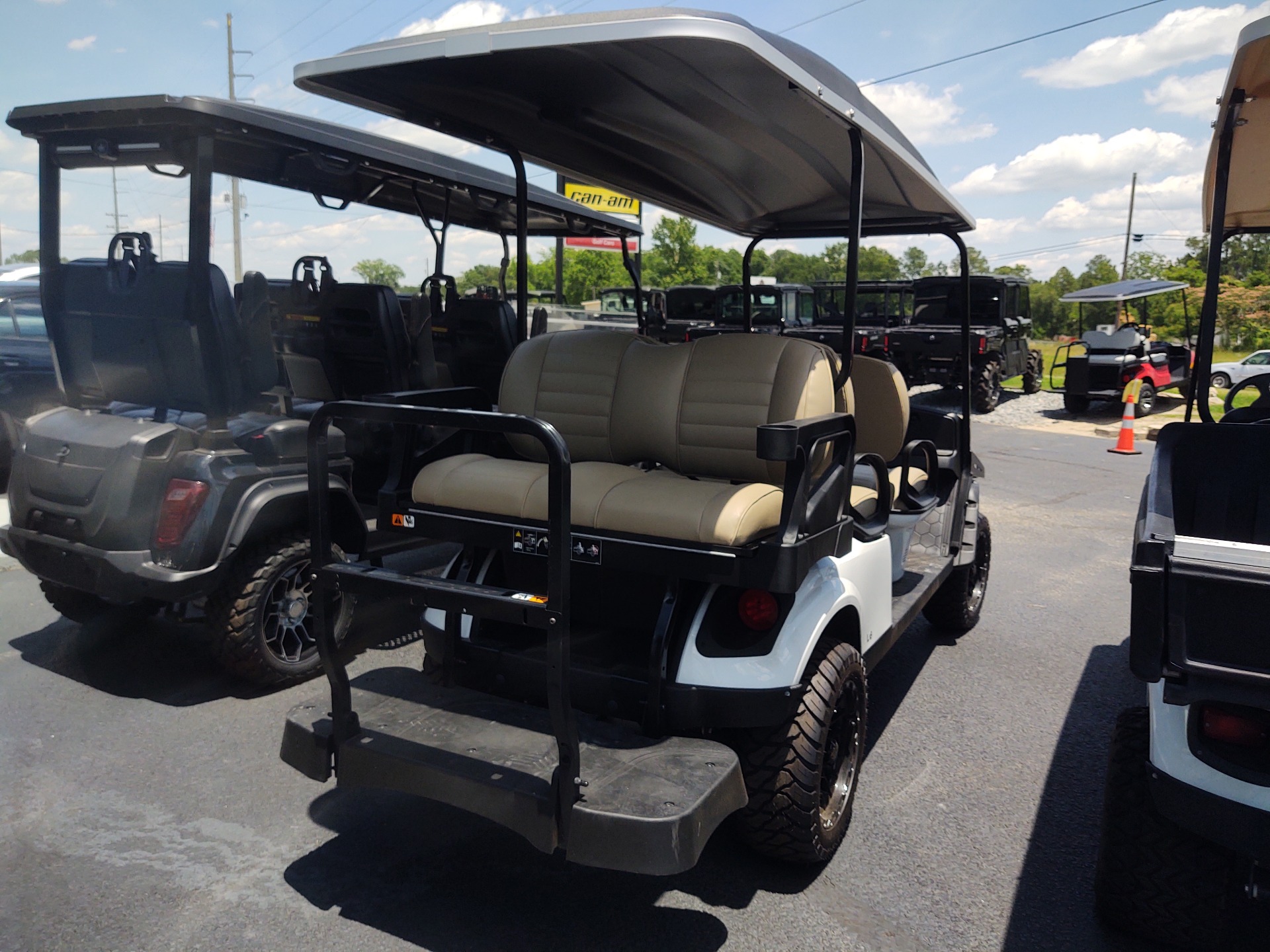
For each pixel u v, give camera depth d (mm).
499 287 7062
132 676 3986
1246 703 1845
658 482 2627
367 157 4438
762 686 2400
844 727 2805
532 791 2092
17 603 4957
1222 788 1897
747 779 2514
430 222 6129
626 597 2752
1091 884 2643
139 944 2268
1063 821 2988
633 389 3051
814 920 2439
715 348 2969
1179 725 1995
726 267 60312
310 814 2912
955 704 3955
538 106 2982
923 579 3930
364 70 2629
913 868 2703
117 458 3504
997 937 2393
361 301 4672
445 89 2824
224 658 3688
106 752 3281
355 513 3930
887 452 4102
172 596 3420
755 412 2822
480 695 2656
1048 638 4832
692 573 2354
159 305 3617
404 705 2564
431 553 5883
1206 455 2705
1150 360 15438
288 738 2461
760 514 2395
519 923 2393
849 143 2992
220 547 3504
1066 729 3721
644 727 2434
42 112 3627
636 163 3643
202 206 3500
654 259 52000
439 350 5895
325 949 2268
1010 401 17828
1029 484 9344
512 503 2629
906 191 3578
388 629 4395
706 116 2920
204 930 2328
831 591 2660
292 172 4652
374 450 4871
